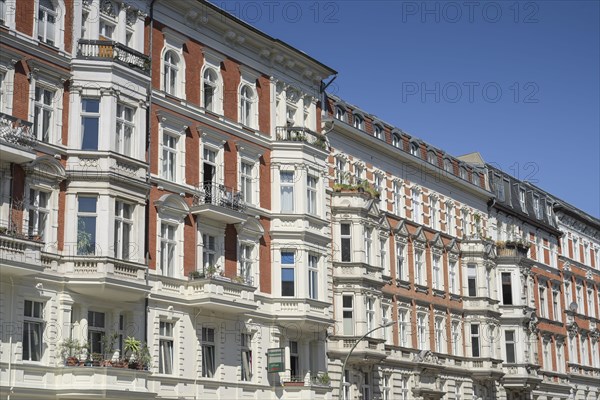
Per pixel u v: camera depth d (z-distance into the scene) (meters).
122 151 37.22
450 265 63.12
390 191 57.88
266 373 43.78
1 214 32.94
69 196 35.47
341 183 52.31
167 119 40.34
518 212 72.69
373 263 52.94
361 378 51.09
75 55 36.59
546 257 77.00
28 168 34.03
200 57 42.94
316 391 44.62
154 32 40.50
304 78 49.72
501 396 65.62
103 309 36.34
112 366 34.34
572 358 77.88
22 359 33.09
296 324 45.06
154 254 38.75
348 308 50.88
